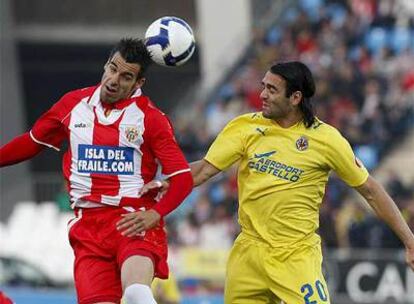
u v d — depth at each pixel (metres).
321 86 78.00
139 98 25.16
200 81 92.44
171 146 24.94
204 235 68.50
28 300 57.19
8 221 75.25
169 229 69.62
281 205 28.23
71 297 56.50
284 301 28.39
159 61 26.33
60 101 25.45
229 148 28.31
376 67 79.69
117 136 24.95
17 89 94.25
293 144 28.16
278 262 28.36
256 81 82.06
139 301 23.75
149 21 97.00
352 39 82.88
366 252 62.38
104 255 25.11
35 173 90.31
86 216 25.30
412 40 82.38
